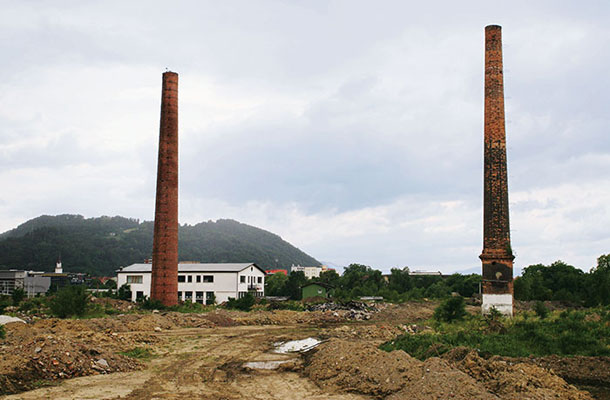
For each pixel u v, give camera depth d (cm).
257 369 2548
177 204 6831
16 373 2036
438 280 11375
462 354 2303
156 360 2788
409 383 1942
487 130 4775
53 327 3991
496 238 4606
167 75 6838
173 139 6800
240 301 6844
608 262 8588
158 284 6644
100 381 2164
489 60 4822
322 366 2397
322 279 13075
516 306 6506
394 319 5894
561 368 2252
